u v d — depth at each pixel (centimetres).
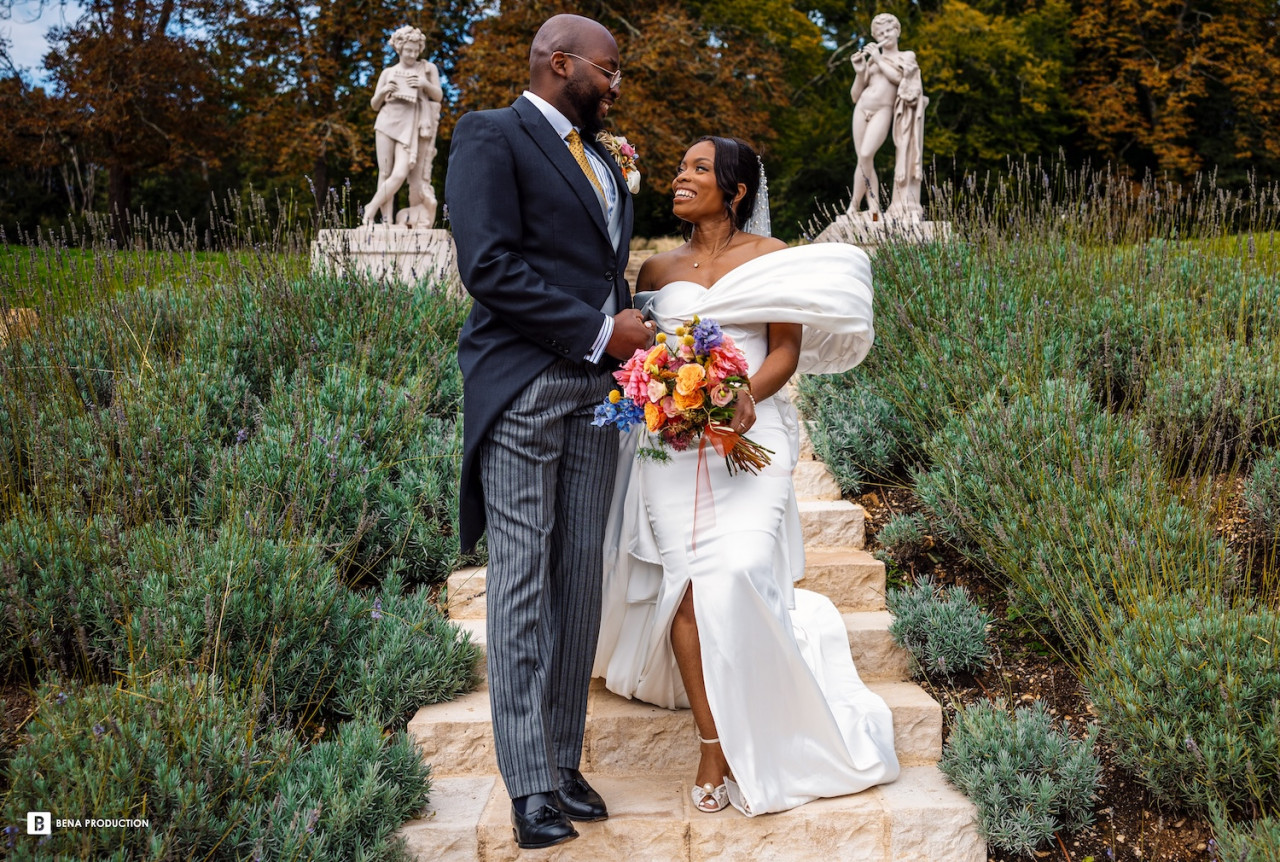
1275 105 1998
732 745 261
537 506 250
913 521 391
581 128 265
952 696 319
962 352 446
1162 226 577
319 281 530
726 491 271
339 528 364
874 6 2253
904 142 884
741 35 2080
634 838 264
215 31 1923
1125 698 278
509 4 1800
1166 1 1984
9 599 296
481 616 354
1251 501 354
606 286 257
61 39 1856
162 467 366
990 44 1925
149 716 246
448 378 482
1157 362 427
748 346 282
